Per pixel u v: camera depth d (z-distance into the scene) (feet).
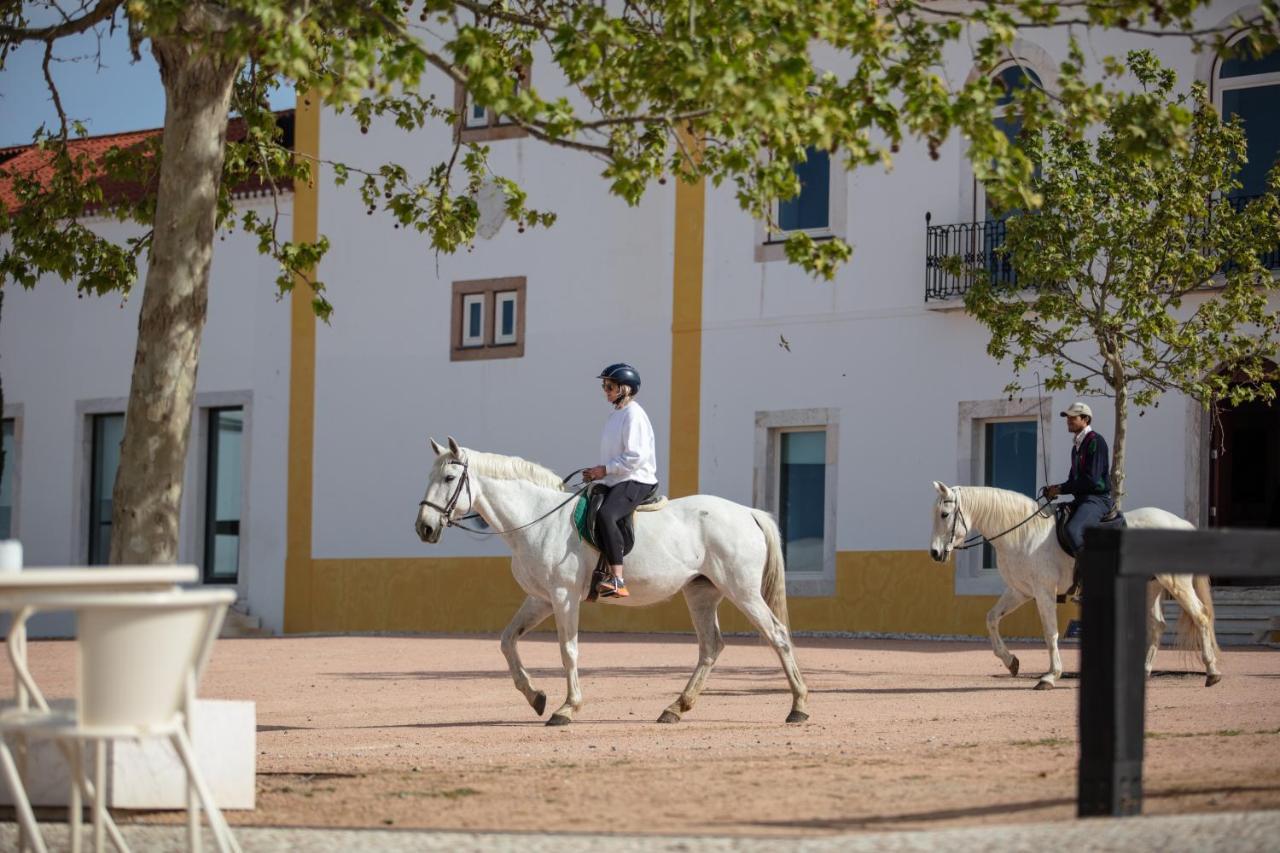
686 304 87.97
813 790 25.23
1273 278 66.13
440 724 41.29
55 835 22.93
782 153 30.68
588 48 31.55
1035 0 31.24
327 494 97.66
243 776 25.22
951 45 79.71
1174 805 21.68
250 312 100.89
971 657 64.23
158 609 17.15
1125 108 31.91
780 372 85.10
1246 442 75.51
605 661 64.28
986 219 79.82
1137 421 75.87
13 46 40.65
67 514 106.01
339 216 98.07
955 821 21.31
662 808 23.75
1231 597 71.56
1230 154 61.98
